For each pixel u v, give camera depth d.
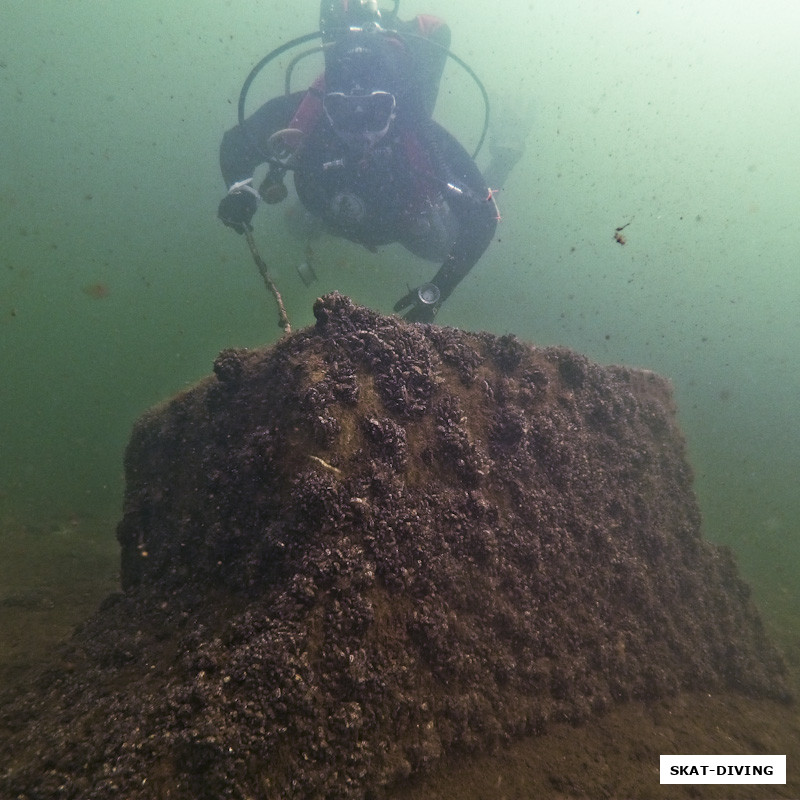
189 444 2.39
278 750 1.37
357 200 4.64
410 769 1.53
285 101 4.94
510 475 2.32
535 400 2.59
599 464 2.74
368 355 2.14
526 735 1.87
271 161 4.66
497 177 9.95
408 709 1.62
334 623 1.59
